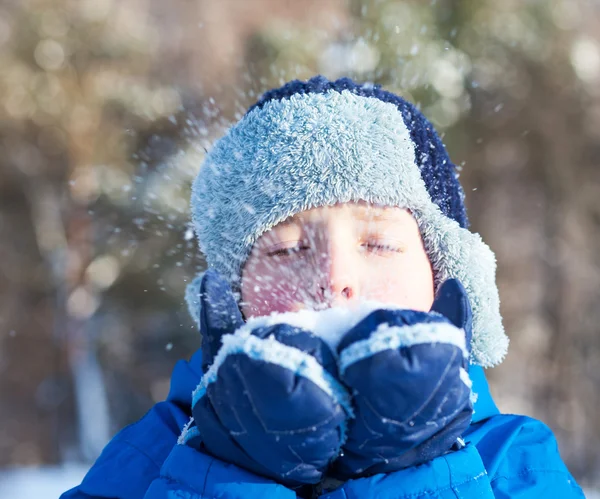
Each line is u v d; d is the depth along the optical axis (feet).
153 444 4.12
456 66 17.43
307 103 3.71
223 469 3.07
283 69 15.97
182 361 4.65
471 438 3.83
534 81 20.47
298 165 3.47
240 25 20.66
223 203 3.73
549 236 22.16
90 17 22.56
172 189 13.65
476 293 3.66
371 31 15.42
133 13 22.95
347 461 2.88
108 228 21.57
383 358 2.53
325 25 17.11
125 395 23.90
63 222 23.68
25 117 22.63
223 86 19.85
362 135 3.52
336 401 2.60
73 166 22.49
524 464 3.77
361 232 3.44
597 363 21.74
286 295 3.36
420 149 3.90
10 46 23.02
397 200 3.50
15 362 24.86
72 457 23.63
